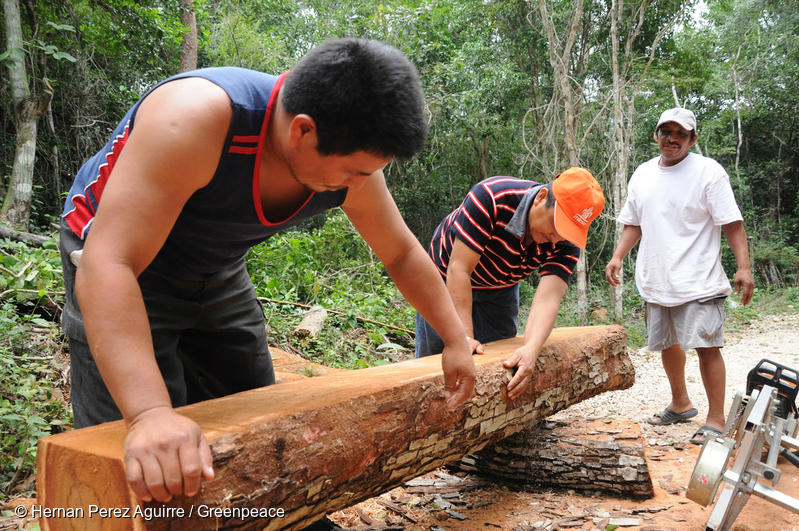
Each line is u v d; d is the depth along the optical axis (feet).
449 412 6.91
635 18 38.22
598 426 10.20
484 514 8.87
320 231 29.94
